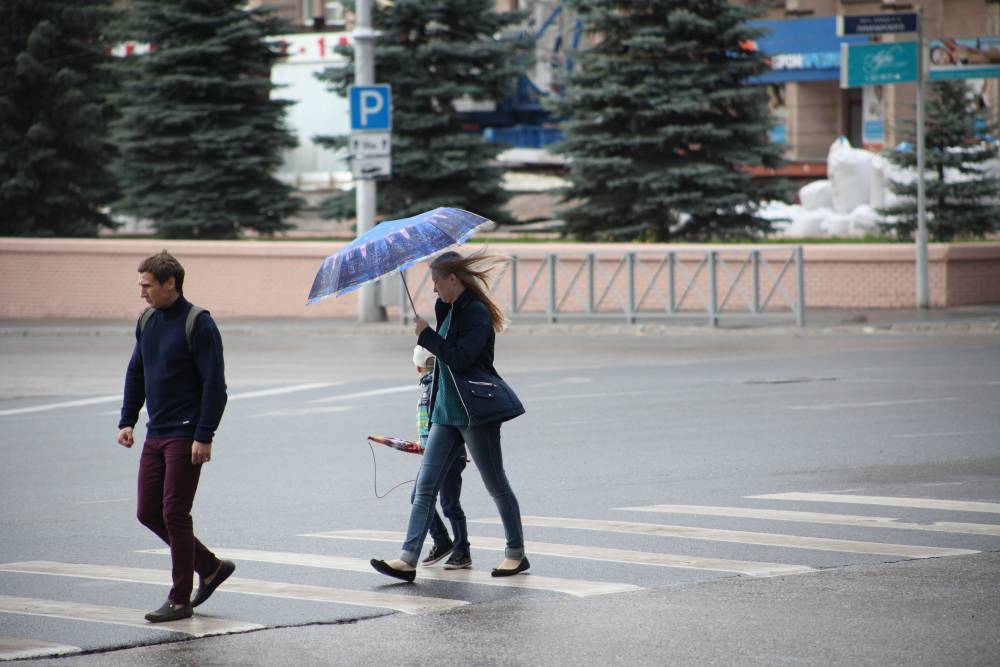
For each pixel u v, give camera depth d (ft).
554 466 145.18
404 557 95.91
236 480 141.90
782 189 407.64
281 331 354.33
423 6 417.49
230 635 82.02
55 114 470.39
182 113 434.71
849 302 352.90
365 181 353.92
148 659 76.79
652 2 403.54
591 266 344.90
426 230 94.89
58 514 125.90
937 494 123.03
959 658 73.61
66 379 255.09
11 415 204.44
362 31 353.51
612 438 163.43
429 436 97.86
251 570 100.01
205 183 440.45
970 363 234.99
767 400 194.49
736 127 402.11
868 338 294.25
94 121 473.67
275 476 144.05
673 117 403.54
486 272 97.91
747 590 90.17
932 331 304.30
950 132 401.08
